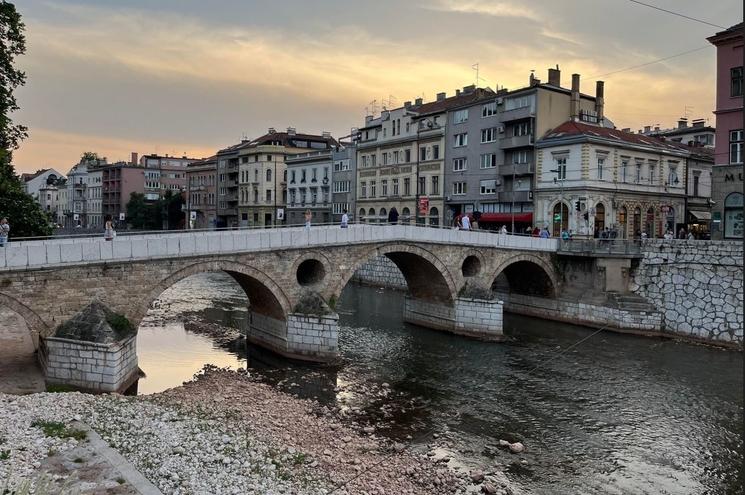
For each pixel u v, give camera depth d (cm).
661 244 3878
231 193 9925
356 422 2212
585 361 3158
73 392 2191
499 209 5741
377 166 7088
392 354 3297
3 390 2259
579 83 5584
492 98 5684
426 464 1834
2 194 3406
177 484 1422
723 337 3512
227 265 2917
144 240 2655
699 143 6856
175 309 4441
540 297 4506
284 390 2595
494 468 1845
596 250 4112
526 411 2375
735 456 1964
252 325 3491
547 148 5250
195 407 2166
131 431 1767
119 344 2394
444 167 6234
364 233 3456
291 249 3139
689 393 2611
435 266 3791
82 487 1341
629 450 2008
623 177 5219
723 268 3522
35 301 2375
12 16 3116
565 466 1875
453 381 2786
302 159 8494
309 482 1577
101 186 13825
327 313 3081
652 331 3831
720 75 3781
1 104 3125
